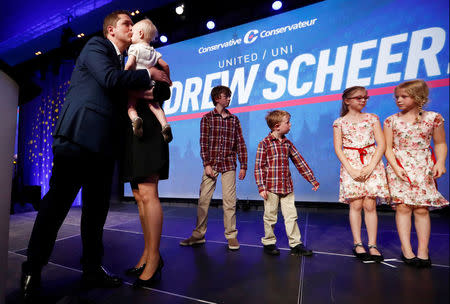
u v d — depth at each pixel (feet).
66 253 5.37
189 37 14.53
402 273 4.07
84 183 3.62
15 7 14.26
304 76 11.65
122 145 3.83
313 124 11.36
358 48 10.73
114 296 3.39
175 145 14.58
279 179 5.38
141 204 4.18
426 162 4.55
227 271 4.28
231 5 13.64
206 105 13.80
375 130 4.98
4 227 2.44
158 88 3.65
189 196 14.03
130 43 4.17
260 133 12.39
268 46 12.51
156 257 3.78
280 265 4.54
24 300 3.08
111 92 3.51
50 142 19.52
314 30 11.59
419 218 4.56
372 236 4.86
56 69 17.94
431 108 9.43
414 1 9.91
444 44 9.39
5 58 19.69
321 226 7.84
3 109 2.41
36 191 14.53
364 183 4.89
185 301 3.24
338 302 3.18
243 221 9.04
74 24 15.76
